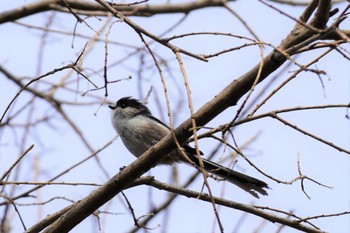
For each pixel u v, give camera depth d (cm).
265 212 882
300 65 655
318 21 751
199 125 780
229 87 770
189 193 909
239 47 702
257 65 762
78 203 834
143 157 812
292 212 895
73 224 832
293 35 760
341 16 680
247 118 749
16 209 840
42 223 872
